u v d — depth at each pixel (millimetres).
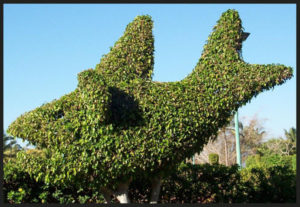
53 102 5977
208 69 6113
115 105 5684
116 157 5438
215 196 8109
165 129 5598
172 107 5688
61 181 5723
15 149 33500
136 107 5711
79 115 5613
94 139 5473
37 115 5785
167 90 5852
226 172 8344
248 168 9367
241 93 5883
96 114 5363
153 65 6488
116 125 5582
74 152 5516
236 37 6340
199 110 5750
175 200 7930
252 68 6062
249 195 8352
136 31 6504
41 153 6383
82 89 5430
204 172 8250
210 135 5996
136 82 5973
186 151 5824
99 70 6250
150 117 5668
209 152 28875
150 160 5512
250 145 31391
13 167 7031
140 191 7754
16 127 5906
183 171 8211
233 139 30438
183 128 5602
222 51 6238
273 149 31141
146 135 5543
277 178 8641
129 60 6324
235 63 6105
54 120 5777
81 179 5762
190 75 6215
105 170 5523
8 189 6926
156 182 6207
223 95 5863
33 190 7105
